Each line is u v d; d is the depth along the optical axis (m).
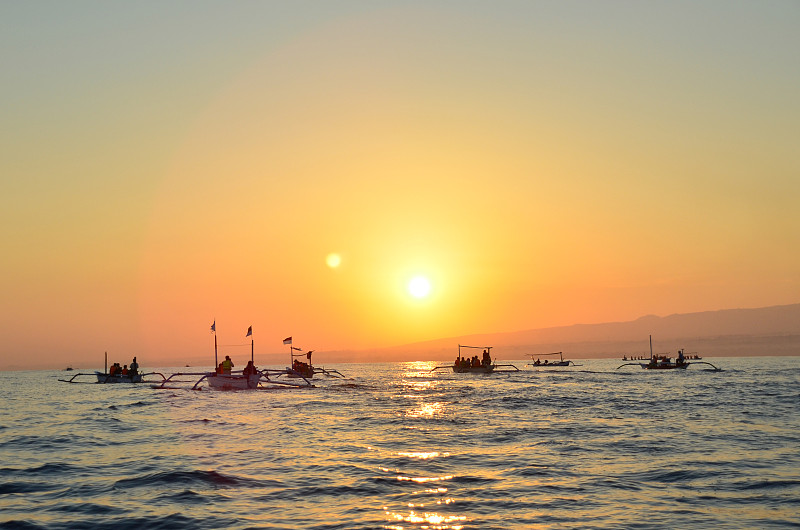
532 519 14.63
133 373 87.19
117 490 17.86
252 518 14.87
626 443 25.92
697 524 14.11
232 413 40.22
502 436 28.36
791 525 13.95
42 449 25.70
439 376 111.88
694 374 102.19
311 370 90.62
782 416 35.81
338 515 15.09
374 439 27.69
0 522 14.62
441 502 16.25
